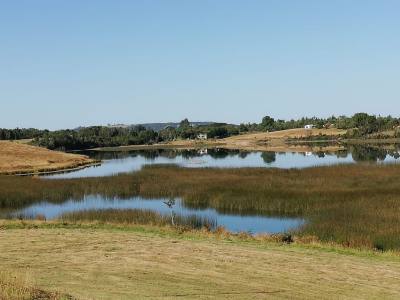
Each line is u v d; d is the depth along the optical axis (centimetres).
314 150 12900
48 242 2333
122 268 1867
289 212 3900
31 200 4922
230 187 4925
